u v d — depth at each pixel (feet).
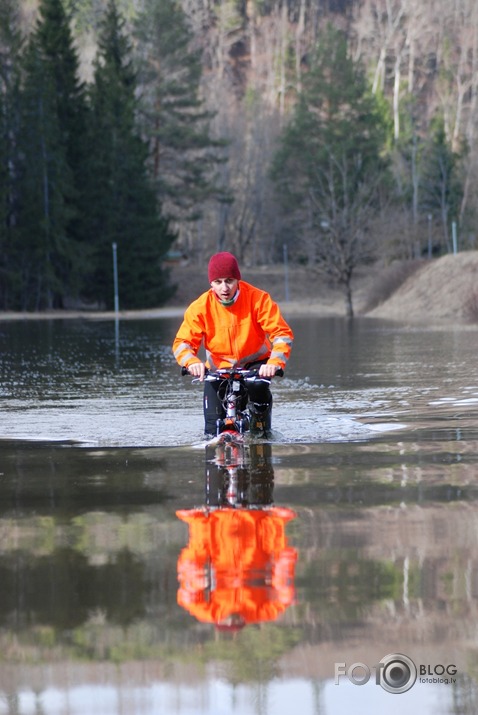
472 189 555.28
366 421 56.18
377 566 23.66
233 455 43.80
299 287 549.54
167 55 561.02
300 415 59.36
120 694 16.70
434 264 317.42
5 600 21.43
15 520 30.09
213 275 49.73
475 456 42.32
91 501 33.24
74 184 449.89
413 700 16.55
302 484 35.83
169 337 192.34
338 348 137.69
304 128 600.80
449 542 25.98
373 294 341.00
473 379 82.84
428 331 188.44
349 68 595.88
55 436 51.47
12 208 426.10
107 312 437.99
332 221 355.56
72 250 431.02
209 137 602.85
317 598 21.27
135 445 47.80
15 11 453.58
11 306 426.51
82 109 458.09
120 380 90.07
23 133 419.54
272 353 49.83
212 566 24.00
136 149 474.49
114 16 495.82
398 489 34.37
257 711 16.11
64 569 23.88
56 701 16.51
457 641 18.65
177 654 18.26
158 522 29.45
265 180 627.87
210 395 50.75
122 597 21.53
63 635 19.24
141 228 461.78
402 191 588.91
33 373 99.86
